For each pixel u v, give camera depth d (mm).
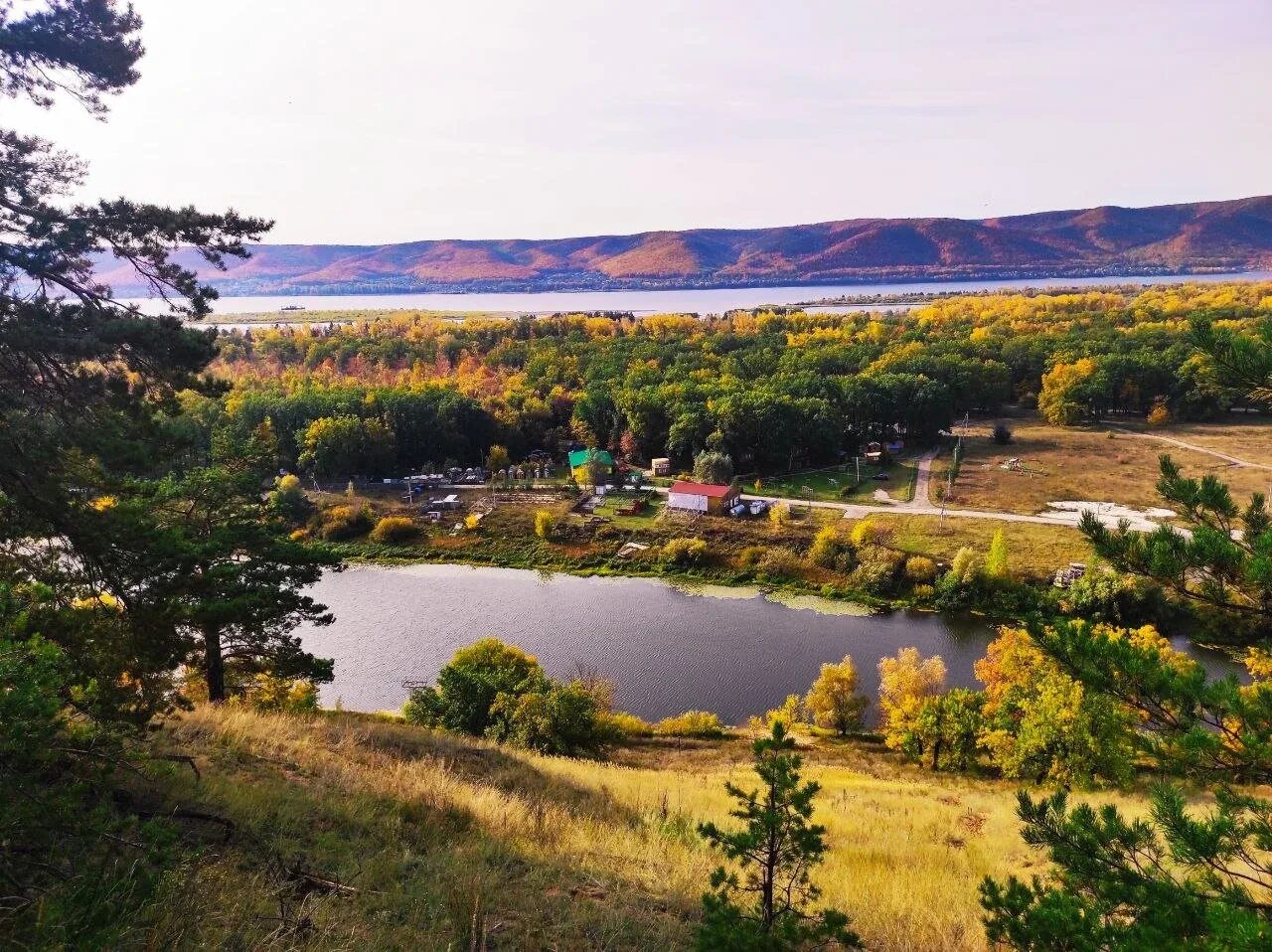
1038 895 7898
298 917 8203
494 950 8664
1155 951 6191
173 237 12773
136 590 13688
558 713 29047
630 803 18484
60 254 11750
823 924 7863
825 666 40750
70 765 8797
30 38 11773
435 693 32031
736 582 63625
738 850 8148
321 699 44938
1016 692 29953
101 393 12547
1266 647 7680
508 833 13234
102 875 7078
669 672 48656
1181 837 7180
